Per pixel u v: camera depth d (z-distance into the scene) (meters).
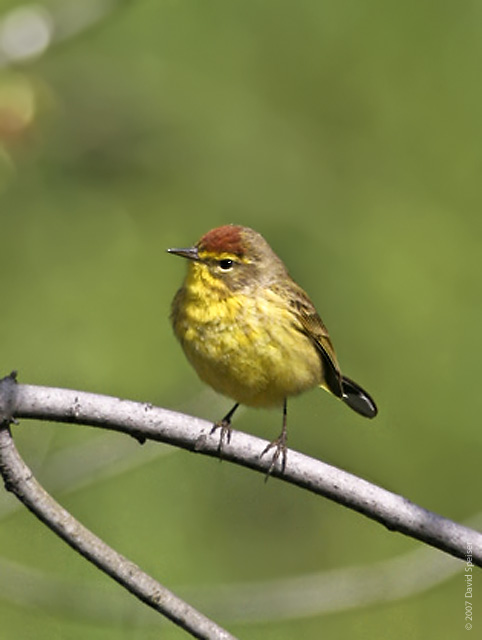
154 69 16.39
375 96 17.09
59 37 12.72
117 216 15.65
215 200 16.27
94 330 14.89
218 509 12.74
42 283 15.10
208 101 16.62
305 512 12.88
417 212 16.67
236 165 16.52
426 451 14.36
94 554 5.57
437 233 16.47
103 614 9.62
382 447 14.01
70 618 9.63
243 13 16.83
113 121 15.79
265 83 16.91
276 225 16.33
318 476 6.15
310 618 11.35
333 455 13.63
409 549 12.88
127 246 15.53
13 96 11.16
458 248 16.33
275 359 7.91
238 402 8.18
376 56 17.03
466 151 17.00
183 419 6.17
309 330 8.17
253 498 12.79
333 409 13.68
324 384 8.71
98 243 15.48
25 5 14.35
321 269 16.16
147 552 12.33
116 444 10.46
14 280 15.02
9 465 5.61
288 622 11.41
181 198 16.16
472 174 16.91
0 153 11.12
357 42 16.98
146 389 14.41
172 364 14.64
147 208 15.91
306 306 8.23
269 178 16.61
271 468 6.17
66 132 15.24
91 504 12.41
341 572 9.71
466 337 15.44
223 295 7.92
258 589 9.67
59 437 12.36
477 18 17.02
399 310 15.70
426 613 12.02
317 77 17.02
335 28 16.92
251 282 8.00
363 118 17.16
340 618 11.62
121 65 16.16
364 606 9.60
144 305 15.24
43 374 14.46
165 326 15.02
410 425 14.56
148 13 16.56
